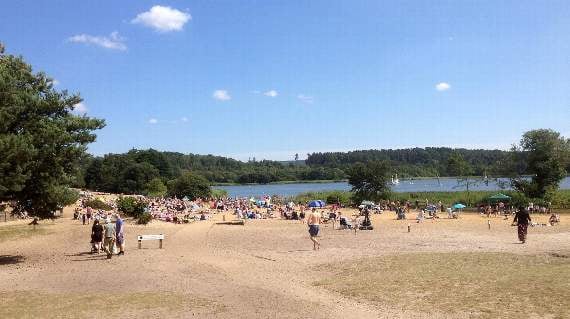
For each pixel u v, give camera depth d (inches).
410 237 1235.2
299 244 1111.0
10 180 788.0
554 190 2591.0
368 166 2918.3
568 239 1095.0
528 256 800.3
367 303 502.3
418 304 484.7
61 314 465.1
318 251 960.9
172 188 3991.1
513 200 2409.0
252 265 786.2
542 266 685.3
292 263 805.9
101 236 979.3
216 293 564.1
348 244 1091.3
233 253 944.3
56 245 1119.0
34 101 892.0
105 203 2475.4
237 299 530.3
